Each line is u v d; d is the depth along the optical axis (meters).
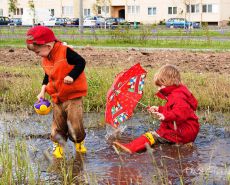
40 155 6.91
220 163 6.56
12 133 8.09
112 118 7.37
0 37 37.47
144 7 78.69
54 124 7.06
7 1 85.38
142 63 17.95
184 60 18.89
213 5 75.12
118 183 5.86
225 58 19.70
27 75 14.31
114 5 81.25
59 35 39.81
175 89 7.30
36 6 83.81
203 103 10.11
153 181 5.82
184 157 6.84
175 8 77.00
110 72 13.52
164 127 7.38
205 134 8.06
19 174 5.94
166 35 39.53
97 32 43.22
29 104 10.44
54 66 6.79
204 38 35.59
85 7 83.19
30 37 6.74
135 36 32.38
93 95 10.55
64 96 6.86
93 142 7.69
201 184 5.73
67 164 6.54
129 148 7.09
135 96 7.46
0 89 11.77
